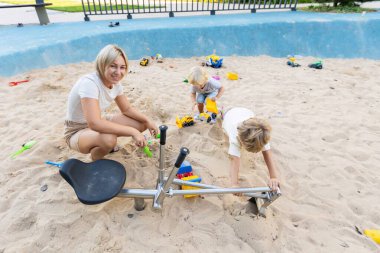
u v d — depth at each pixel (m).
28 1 11.38
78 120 2.17
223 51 6.46
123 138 2.76
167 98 3.75
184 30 6.31
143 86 4.15
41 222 1.85
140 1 11.30
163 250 1.73
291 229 1.92
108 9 9.23
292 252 1.77
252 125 1.87
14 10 9.61
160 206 1.78
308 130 3.19
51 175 2.24
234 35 6.54
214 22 6.93
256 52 6.56
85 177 1.78
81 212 1.94
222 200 2.10
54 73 4.69
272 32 6.68
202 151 2.64
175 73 5.02
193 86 3.21
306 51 6.64
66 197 2.04
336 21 6.73
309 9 8.90
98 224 1.84
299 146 2.87
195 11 7.93
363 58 6.46
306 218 2.01
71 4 10.45
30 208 1.94
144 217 1.93
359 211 2.12
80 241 1.76
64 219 1.88
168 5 10.38
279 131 3.15
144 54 6.10
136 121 2.37
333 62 6.07
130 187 2.18
